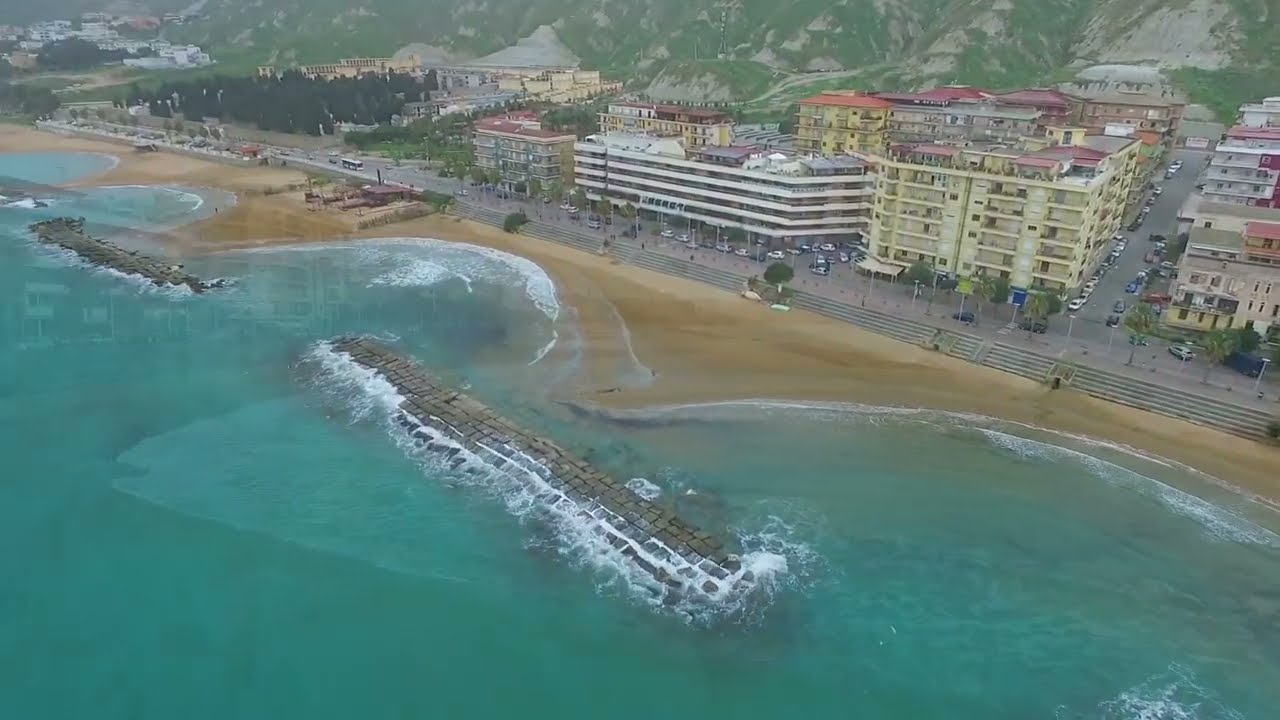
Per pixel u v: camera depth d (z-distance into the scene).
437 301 127.94
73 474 79.00
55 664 57.72
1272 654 61.62
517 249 153.50
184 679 56.84
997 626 63.81
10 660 57.84
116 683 56.38
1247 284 102.94
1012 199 115.44
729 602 65.38
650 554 70.00
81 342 109.50
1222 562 70.56
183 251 152.25
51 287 129.88
